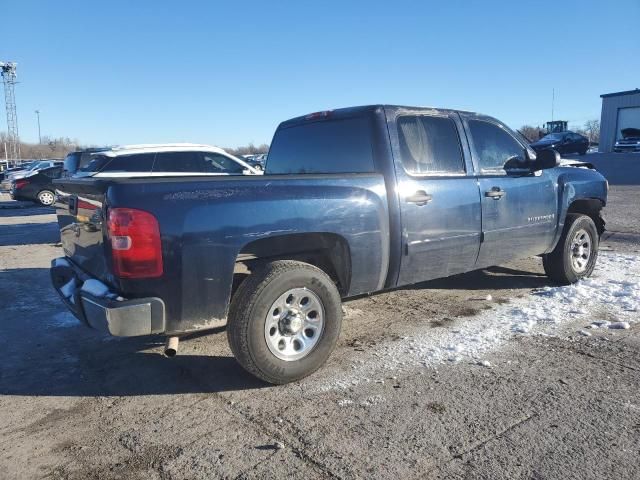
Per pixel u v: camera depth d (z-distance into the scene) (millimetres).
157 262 3316
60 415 3521
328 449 3014
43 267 8516
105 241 3414
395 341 4641
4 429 3352
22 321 5609
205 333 4996
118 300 3305
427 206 4582
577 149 34438
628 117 38375
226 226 3498
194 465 2904
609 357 4191
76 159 10961
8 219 16562
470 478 2719
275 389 3797
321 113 5102
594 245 6477
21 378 4137
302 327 3855
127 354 4582
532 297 5859
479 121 5309
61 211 4453
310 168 5195
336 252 4199
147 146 10305
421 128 4766
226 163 10859
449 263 4887
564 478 2701
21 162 55312
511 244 5434
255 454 2988
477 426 3215
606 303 5520
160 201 3330
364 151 4594
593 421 3242
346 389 3750
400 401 3551
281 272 3684
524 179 5535
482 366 4078
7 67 60750
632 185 19406
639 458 2857
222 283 3531
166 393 3805
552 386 3715
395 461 2881
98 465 2934
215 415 3457
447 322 5113
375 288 4379
